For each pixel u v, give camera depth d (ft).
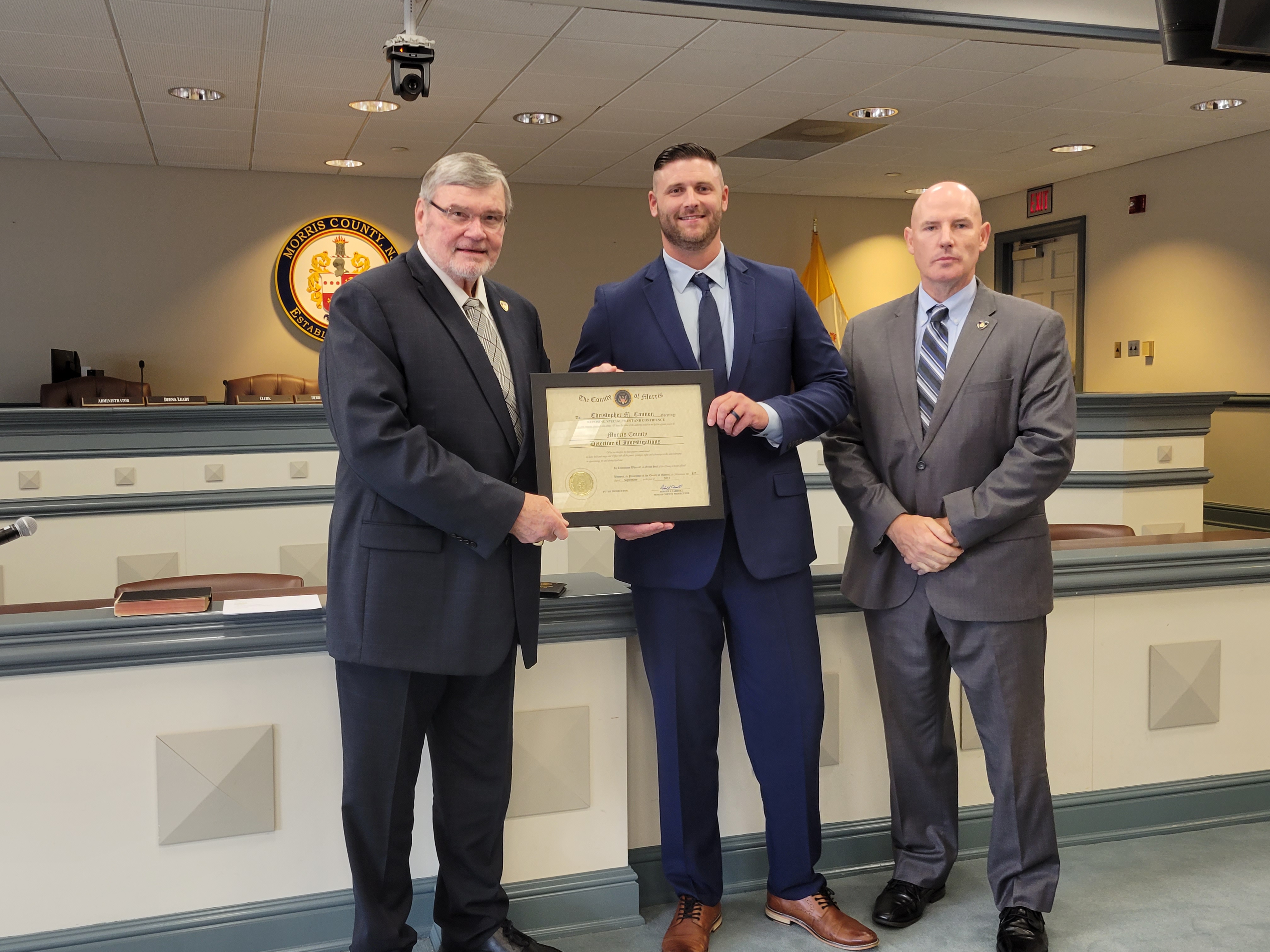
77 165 27.32
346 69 19.33
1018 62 19.12
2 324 27.17
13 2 15.94
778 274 7.38
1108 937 7.38
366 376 5.85
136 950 6.67
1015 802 7.16
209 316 28.68
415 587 6.05
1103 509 17.79
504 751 6.73
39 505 15.47
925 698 7.57
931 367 7.33
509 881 7.54
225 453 16.29
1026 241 32.71
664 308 7.07
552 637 7.47
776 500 7.05
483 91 20.85
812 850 7.43
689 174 6.77
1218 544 9.30
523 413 6.59
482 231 6.16
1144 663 9.06
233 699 6.84
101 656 6.49
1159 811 9.14
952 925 7.59
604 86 20.53
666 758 7.23
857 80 20.26
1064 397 6.97
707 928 7.29
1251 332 25.02
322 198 29.19
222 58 18.65
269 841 6.96
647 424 6.63
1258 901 7.91
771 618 7.10
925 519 7.14
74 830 6.57
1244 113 22.80
